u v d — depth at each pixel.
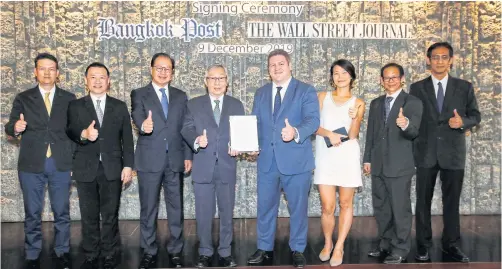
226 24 5.03
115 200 3.68
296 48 5.07
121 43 5.00
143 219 3.77
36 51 4.95
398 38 5.10
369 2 5.07
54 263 3.73
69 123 3.58
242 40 5.04
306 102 3.59
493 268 3.59
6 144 5.00
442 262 3.72
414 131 3.54
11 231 4.70
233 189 3.70
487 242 4.26
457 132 3.83
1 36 4.91
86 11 4.96
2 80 4.94
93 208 3.64
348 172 3.60
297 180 3.64
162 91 3.78
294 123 3.61
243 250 4.08
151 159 3.68
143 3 4.98
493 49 5.13
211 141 3.62
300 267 3.61
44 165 3.68
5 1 4.91
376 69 5.13
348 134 3.61
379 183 3.88
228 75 5.06
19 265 3.69
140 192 3.75
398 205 3.66
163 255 3.94
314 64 5.08
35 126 3.69
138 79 5.03
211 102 3.70
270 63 3.62
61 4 4.95
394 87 3.71
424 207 3.89
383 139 3.70
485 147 5.21
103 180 3.63
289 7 5.04
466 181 5.23
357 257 3.86
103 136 3.60
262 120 3.70
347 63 3.62
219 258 3.82
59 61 4.96
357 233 4.56
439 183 5.23
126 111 3.72
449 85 3.87
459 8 5.09
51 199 3.79
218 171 3.63
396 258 3.68
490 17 5.11
